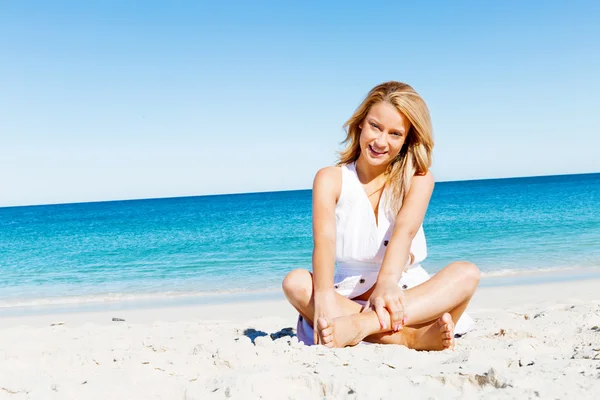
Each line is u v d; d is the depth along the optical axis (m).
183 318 6.39
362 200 2.86
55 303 8.75
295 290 2.75
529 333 3.35
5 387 2.19
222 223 29.11
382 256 2.86
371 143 2.79
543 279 8.64
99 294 9.60
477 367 2.11
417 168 2.91
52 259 16.38
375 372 2.12
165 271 12.55
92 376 2.32
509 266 10.52
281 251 15.64
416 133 2.85
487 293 7.17
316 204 2.84
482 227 18.92
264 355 2.43
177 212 44.34
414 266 3.02
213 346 2.70
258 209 43.56
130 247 19.02
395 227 2.78
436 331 2.59
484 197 41.72
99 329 4.42
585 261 10.69
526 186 62.38
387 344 2.71
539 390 1.82
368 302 2.69
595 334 3.19
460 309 2.82
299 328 2.93
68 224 35.50
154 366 2.38
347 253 2.86
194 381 2.18
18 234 28.48
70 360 2.59
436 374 2.02
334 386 1.97
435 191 57.94
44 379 2.29
